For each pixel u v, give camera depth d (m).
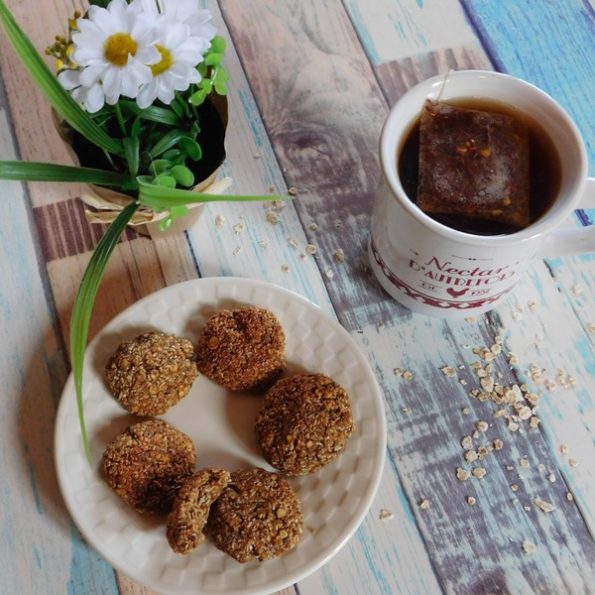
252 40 0.46
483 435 0.38
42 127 0.43
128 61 0.29
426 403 0.39
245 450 0.36
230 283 0.38
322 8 0.47
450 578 0.36
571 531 0.37
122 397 0.35
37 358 0.39
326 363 0.37
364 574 0.35
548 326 0.41
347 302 0.41
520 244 0.31
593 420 0.39
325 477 0.35
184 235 0.42
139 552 0.33
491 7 0.48
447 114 0.34
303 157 0.44
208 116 0.38
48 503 0.36
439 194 0.33
